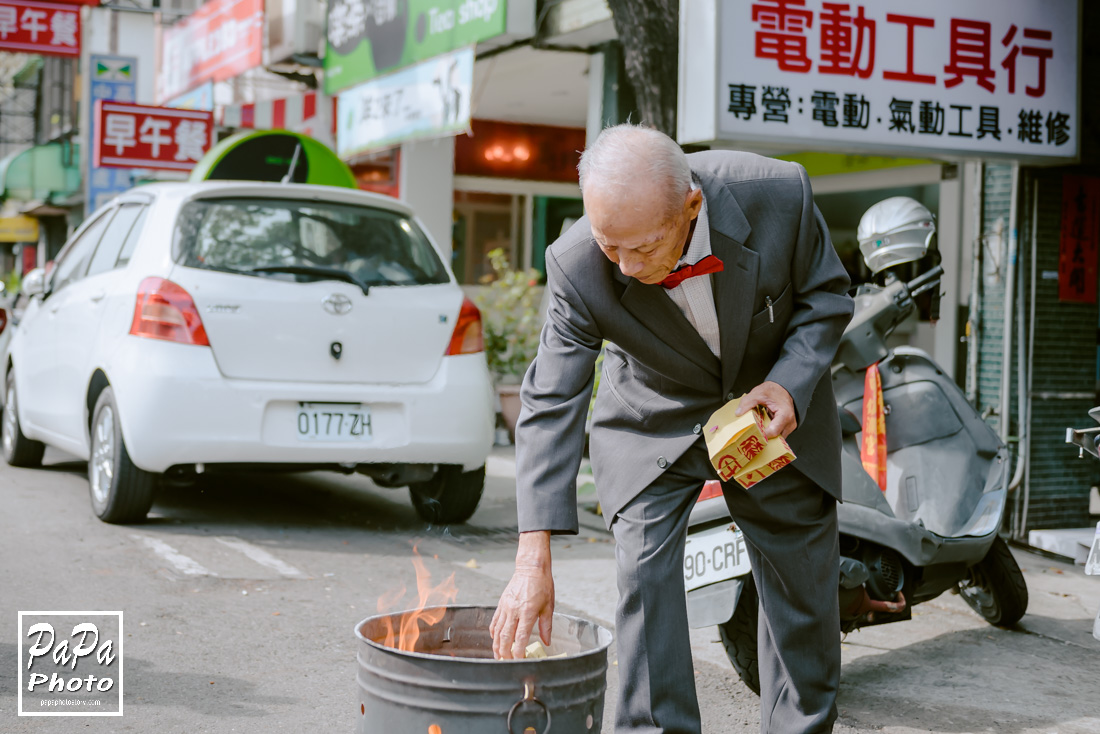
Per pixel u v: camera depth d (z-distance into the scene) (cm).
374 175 1166
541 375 232
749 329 225
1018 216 568
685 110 489
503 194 1189
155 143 1147
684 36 488
